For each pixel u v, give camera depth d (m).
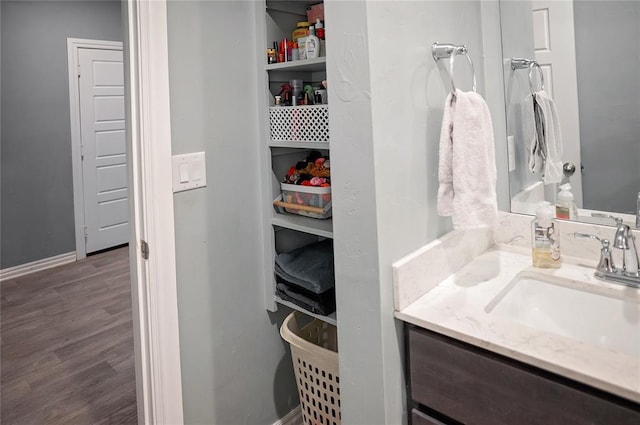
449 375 0.92
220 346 1.50
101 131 4.20
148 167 1.23
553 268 1.17
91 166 4.15
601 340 1.02
